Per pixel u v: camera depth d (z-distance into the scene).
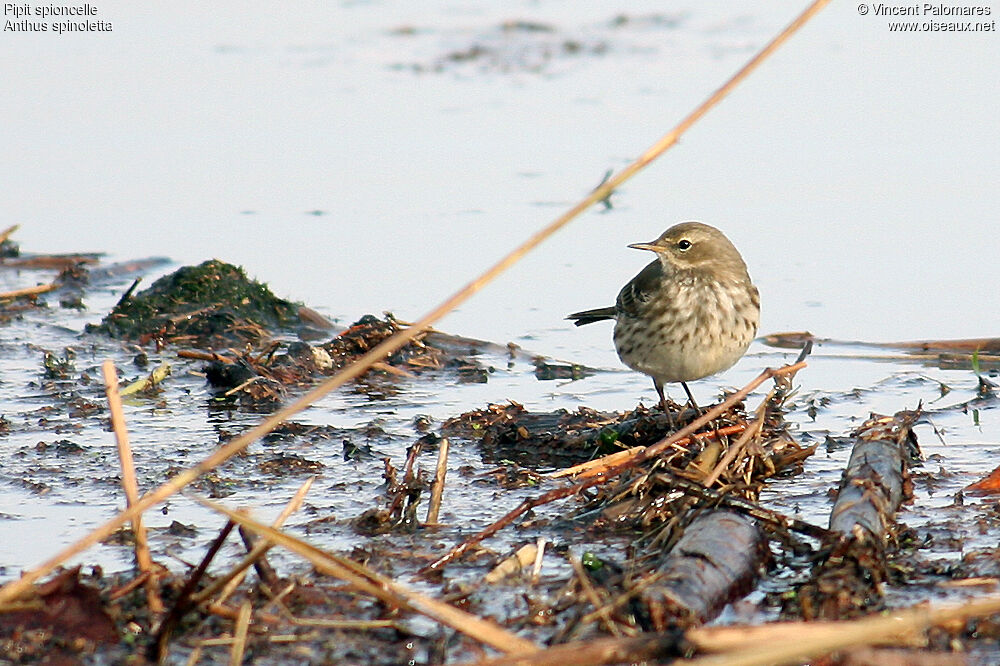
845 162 21.58
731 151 22.23
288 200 20.69
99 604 8.03
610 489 10.41
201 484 11.05
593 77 25.66
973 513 10.10
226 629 8.07
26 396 13.65
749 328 12.66
